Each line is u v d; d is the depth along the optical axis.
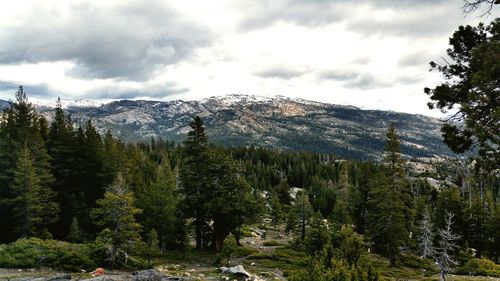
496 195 127.69
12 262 31.31
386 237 60.16
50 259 32.66
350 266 17.75
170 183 69.50
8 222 51.47
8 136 57.12
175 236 51.94
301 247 61.47
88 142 64.75
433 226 70.88
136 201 57.72
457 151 18.80
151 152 167.62
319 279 16.61
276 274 40.06
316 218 51.41
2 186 53.88
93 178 64.06
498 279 48.47
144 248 39.19
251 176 152.50
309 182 163.12
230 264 43.47
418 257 64.94
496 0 15.04
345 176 114.31
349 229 19.34
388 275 49.53
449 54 19.12
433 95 19.33
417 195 123.12
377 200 61.53
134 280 22.00
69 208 57.19
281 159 194.38
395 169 60.47
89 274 29.33
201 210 51.59
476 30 18.50
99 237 36.59
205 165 51.75
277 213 99.75
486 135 15.81
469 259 62.84
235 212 50.56
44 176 53.69
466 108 16.22
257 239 79.25
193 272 36.84
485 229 68.69
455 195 73.94
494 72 15.03
